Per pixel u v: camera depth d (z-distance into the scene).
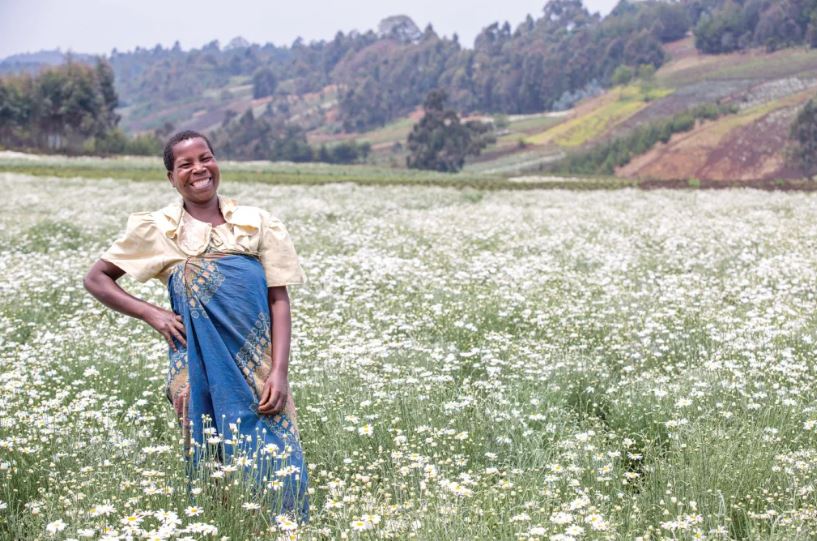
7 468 4.12
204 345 3.92
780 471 4.27
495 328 8.11
